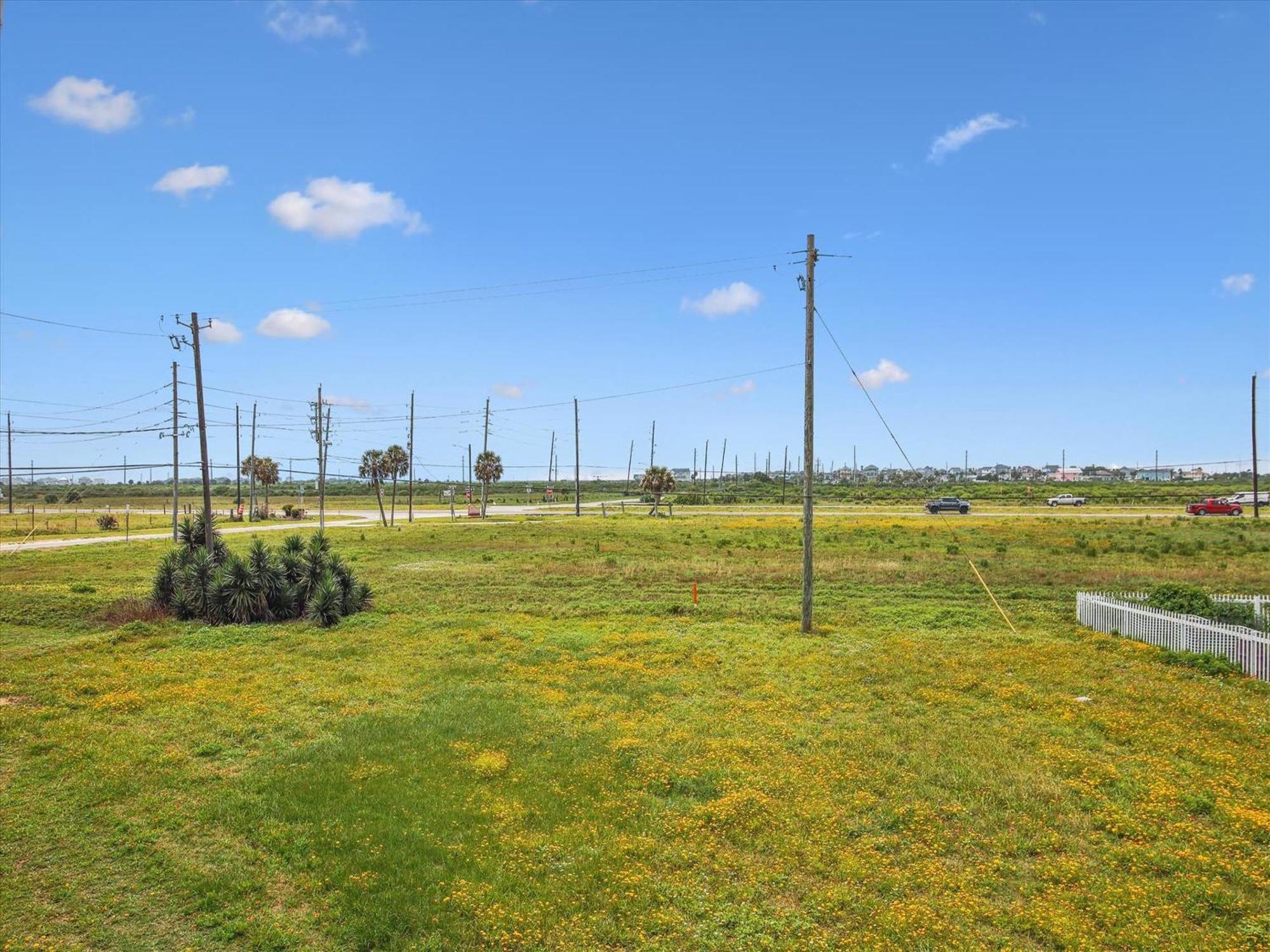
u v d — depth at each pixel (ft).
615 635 80.59
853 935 27.86
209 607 91.25
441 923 28.89
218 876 32.55
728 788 40.60
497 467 347.77
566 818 37.52
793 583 111.55
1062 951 26.81
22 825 37.45
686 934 28.25
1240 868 31.53
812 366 84.02
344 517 314.96
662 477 311.47
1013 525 206.28
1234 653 62.54
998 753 45.03
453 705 56.34
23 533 229.25
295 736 50.57
